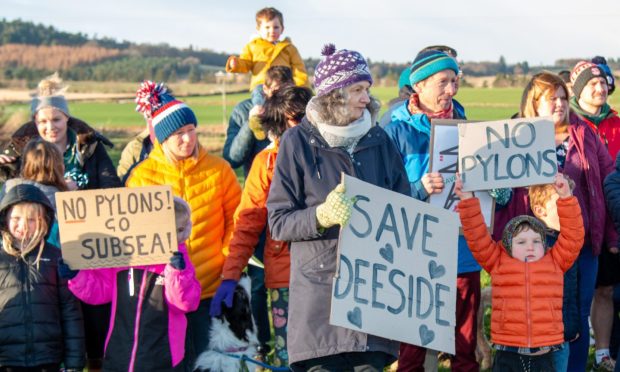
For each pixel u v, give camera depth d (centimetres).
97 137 584
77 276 464
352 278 403
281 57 952
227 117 4103
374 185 412
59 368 495
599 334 653
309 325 406
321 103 414
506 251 517
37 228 476
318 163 418
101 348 546
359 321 400
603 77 688
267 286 538
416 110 566
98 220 458
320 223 392
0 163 570
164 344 468
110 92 7475
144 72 9944
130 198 457
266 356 652
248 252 520
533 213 555
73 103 5556
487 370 644
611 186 589
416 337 416
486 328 725
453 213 434
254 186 523
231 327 500
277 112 525
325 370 410
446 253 431
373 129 433
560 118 570
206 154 548
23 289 476
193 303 469
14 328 474
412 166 553
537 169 508
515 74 6738
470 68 7512
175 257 458
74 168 574
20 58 10681
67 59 10819
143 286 467
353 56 414
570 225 505
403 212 420
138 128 3344
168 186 458
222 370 491
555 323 509
